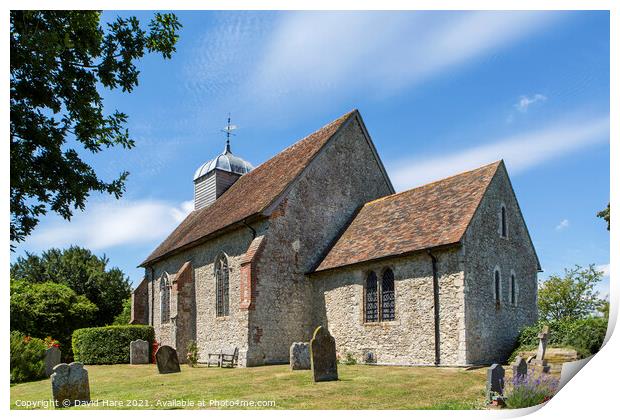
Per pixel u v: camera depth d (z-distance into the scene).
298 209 20.98
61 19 10.91
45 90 11.34
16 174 11.21
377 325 17.97
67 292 32.06
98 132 12.20
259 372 16.08
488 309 16.59
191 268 24.73
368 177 24.28
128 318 38.09
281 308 19.75
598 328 14.59
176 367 17.80
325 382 13.11
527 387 10.35
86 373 11.75
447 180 19.89
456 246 15.81
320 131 25.02
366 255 18.69
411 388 12.16
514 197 19.38
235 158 33.59
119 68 12.28
